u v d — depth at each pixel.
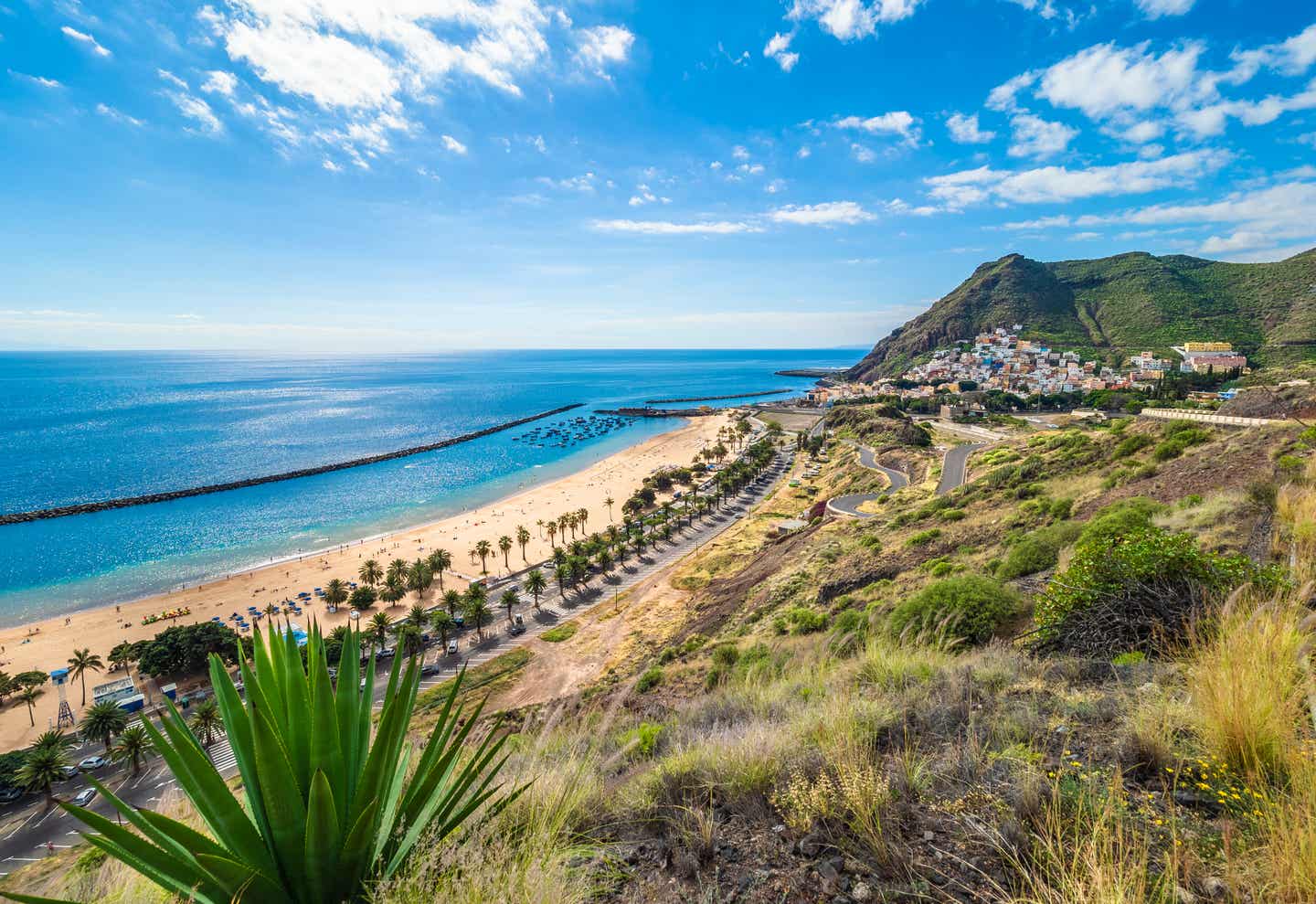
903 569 26.23
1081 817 2.49
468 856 2.35
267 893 2.17
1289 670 3.36
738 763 3.57
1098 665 5.24
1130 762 3.14
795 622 23.38
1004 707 4.22
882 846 2.54
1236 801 2.56
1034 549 16.47
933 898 2.23
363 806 2.32
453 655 46.38
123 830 1.87
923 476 75.75
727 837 2.96
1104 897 1.89
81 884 3.60
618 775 4.08
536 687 38.66
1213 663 3.68
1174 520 12.98
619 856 2.90
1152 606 5.75
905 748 3.69
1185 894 2.03
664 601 52.16
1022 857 2.36
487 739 2.89
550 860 2.47
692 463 137.50
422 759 2.60
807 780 3.25
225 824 2.12
